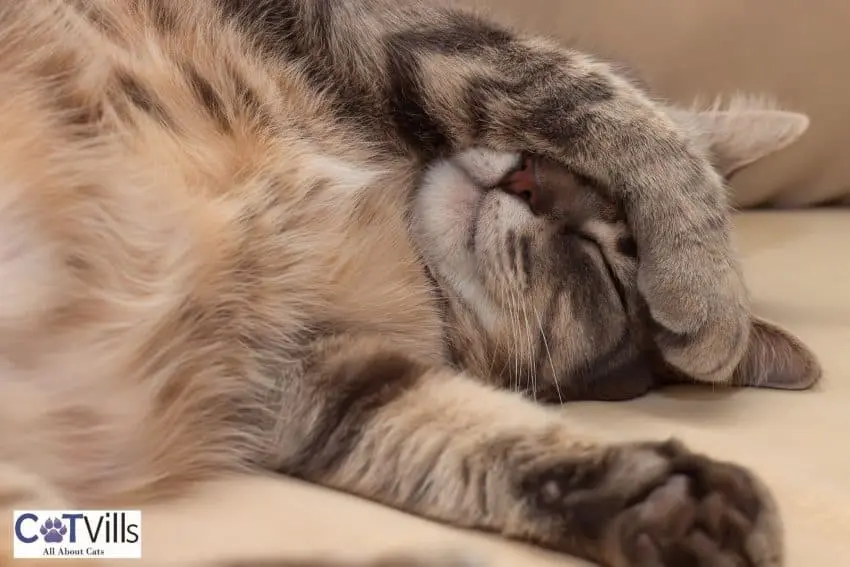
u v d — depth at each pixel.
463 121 0.85
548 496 0.74
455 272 0.86
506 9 1.04
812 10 1.05
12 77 0.76
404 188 0.85
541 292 0.86
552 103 0.85
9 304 0.74
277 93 0.82
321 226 0.81
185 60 0.81
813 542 0.74
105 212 0.76
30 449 0.73
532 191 0.85
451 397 0.79
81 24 0.78
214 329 0.78
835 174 1.08
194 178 0.78
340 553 0.72
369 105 0.85
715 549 0.72
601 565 0.73
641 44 1.05
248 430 0.79
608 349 0.87
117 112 0.78
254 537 0.72
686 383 0.87
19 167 0.75
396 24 0.86
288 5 0.85
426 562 0.72
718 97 0.98
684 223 0.84
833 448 0.80
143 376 0.76
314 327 0.81
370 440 0.78
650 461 0.74
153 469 0.76
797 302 0.93
